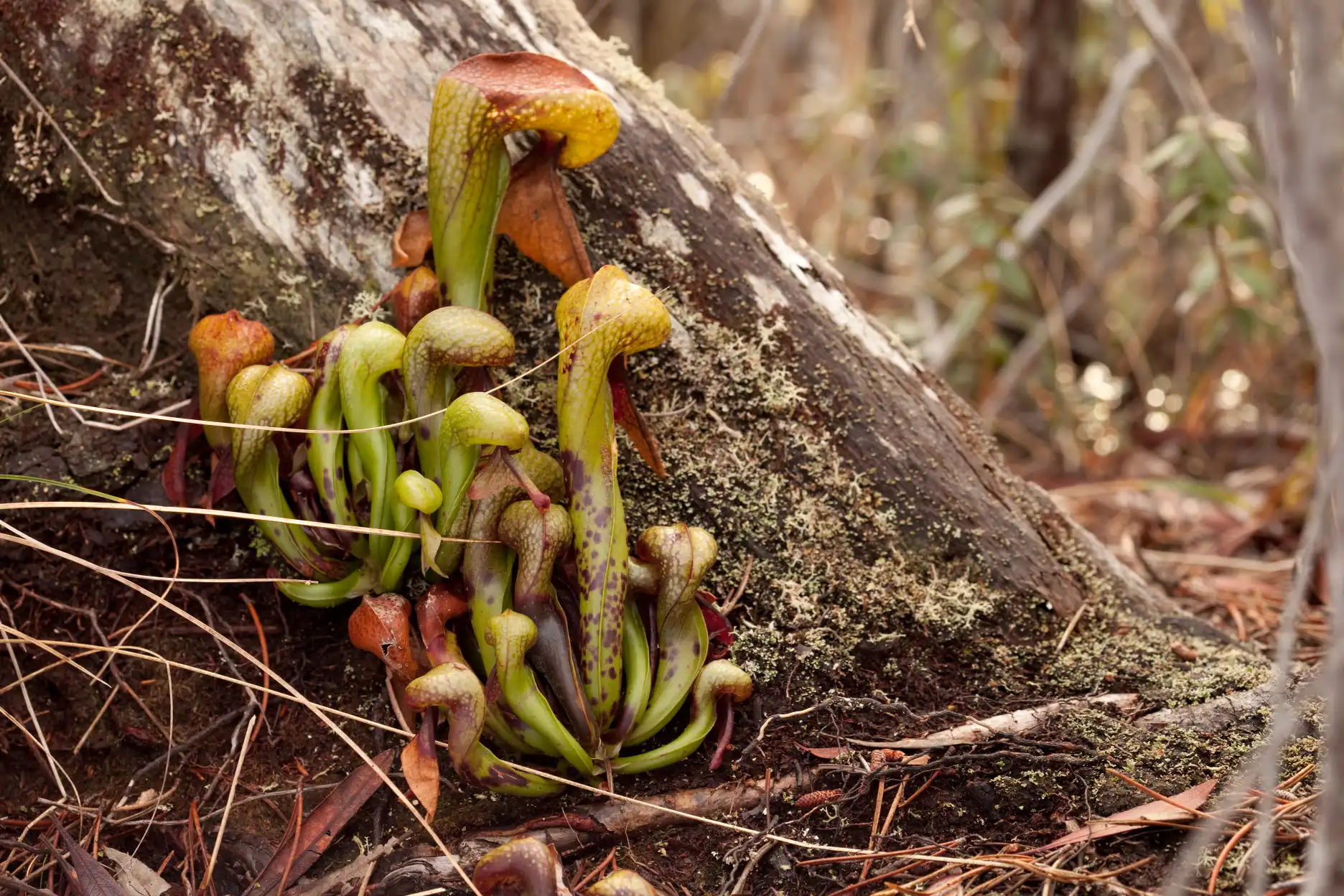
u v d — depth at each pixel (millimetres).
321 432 1105
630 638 1123
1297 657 1239
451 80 1107
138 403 1180
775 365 1187
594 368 1100
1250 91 1708
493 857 1058
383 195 1167
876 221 2311
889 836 1106
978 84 2152
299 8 1160
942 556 1193
